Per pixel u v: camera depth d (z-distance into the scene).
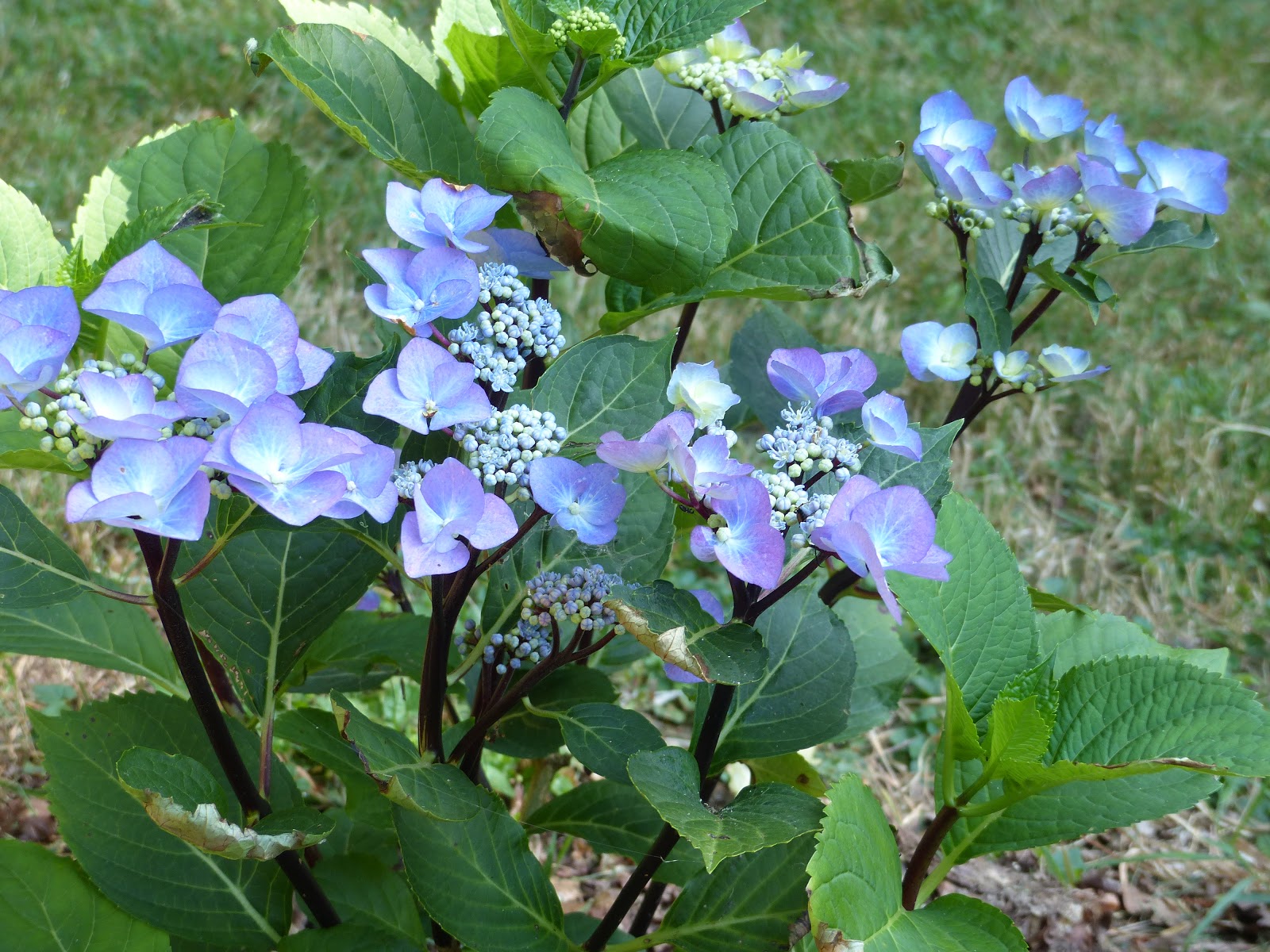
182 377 0.54
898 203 2.22
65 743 0.70
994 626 0.72
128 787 0.56
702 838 0.58
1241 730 0.64
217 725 0.62
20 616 0.73
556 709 0.75
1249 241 2.26
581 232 0.67
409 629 0.86
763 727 0.72
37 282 0.72
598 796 0.81
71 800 0.69
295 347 0.59
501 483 0.62
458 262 0.61
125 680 1.20
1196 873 1.16
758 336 0.91
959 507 0.72
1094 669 0.68
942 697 1.37
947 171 0.75
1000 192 0.75
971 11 3.28
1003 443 1.70
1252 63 3.19
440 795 0.62
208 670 0.79
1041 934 1.08
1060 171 0.73
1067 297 2.03
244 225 0.69
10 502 0.59
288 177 0.77
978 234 0.78
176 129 0.77
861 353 0.67
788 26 2.92
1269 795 1.23
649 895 0.81
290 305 1.61
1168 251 2.22
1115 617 0.81
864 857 0.62
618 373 0.69
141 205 0.76
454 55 0.75
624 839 0.80
